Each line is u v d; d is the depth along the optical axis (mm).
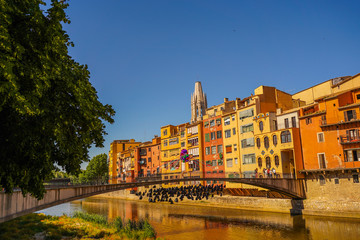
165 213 47344
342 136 36875
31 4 10766
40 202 21297
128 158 95938
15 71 10109
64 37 13062
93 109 15133
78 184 27109
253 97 51562
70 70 13773
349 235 27219
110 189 31453
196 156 63938
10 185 11047
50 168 12500
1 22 8750
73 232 26547
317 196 38750
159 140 83938
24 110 9289
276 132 44719
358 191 34562
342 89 43531
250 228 32969
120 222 32719
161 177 44969
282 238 28078
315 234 28531
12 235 23703
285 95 54906
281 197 43500
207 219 39781
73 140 14438
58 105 12664
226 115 57125
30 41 10594
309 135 40719
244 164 51312
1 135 11148
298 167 40969
